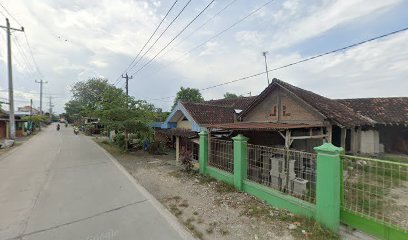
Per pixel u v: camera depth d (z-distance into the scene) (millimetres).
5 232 4660
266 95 12117
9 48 20656
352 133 12273
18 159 13406
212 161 9008
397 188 5398
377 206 5098
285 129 7980
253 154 7160
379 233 4074
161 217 5391
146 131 16438
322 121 9414
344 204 4633
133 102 17078
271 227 4762
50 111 86500
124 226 4941
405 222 4676
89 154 15719
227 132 11734
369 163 4680
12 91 21094
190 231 4730
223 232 4641
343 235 4293
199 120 12266
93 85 49094
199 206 6023
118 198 6695
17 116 30344
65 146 20344
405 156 13562
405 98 16719
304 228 4582
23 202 6336
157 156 15133
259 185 6457
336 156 4367
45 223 5066
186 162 10047
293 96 10672
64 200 6504
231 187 7262
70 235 4547
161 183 8344
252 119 13180
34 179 8805
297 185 6273
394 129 14805
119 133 20281
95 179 8898
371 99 16859
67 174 9703
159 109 35062
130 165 11891
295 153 6797
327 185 4473
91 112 23547
